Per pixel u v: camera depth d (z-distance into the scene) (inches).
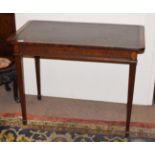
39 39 76.1
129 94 78.7
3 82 93.1
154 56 93.5
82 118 94.3
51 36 78.8
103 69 98.2
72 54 75.0
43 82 104.3
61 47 74.5
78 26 88.1
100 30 84.1
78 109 99.3
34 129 88.6
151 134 86.8
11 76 93.9
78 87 103.1
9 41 75.4
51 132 87.4
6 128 88.7
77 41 74.7
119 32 82.2
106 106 101.1
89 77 100.5
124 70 97.0
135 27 86.9
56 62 100.0
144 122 92.4
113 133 87.3
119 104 102.2
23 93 85.1
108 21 91.4
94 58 74.5
